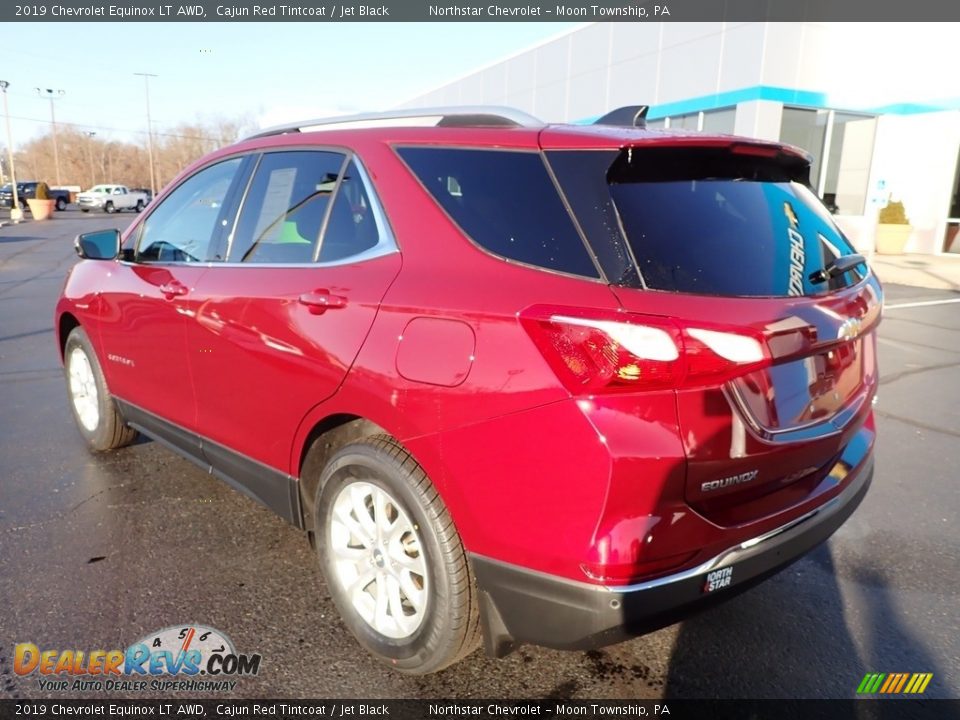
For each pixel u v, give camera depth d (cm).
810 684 249
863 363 267
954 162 1694
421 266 233
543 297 199
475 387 206
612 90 1992
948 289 1259
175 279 335
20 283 1312
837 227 277
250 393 290
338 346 246
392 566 244
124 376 386
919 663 262
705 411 192
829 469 250
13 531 343
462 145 242
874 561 333
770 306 208
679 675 253
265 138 326
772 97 1553
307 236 280
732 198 234
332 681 247
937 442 495
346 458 249
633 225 202
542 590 201
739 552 208
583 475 188
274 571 313
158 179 10419
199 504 376
